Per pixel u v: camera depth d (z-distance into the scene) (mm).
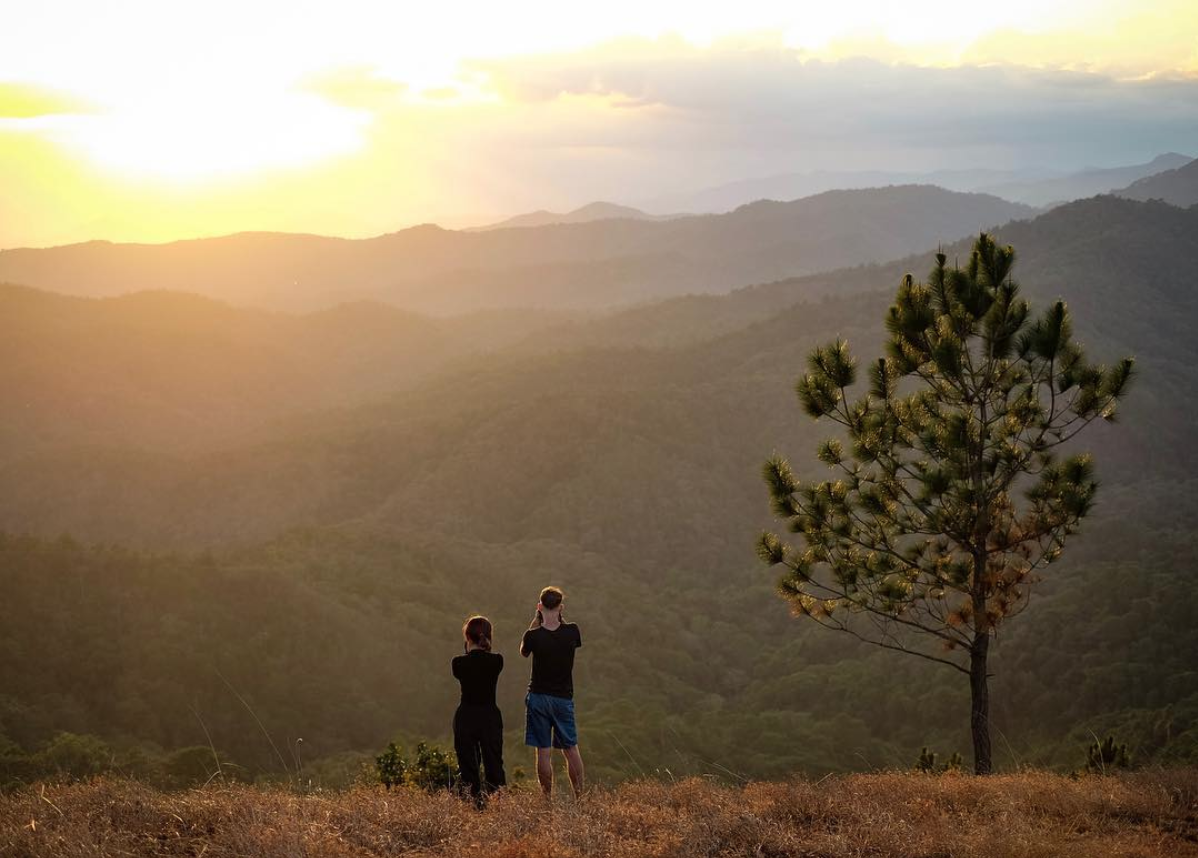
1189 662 64312
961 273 11203
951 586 11320
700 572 134625
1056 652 69750
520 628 95750
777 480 11680
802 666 89125
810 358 11773
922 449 11141
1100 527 100938
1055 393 11109
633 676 88125
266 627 76750
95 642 68250
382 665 78625
